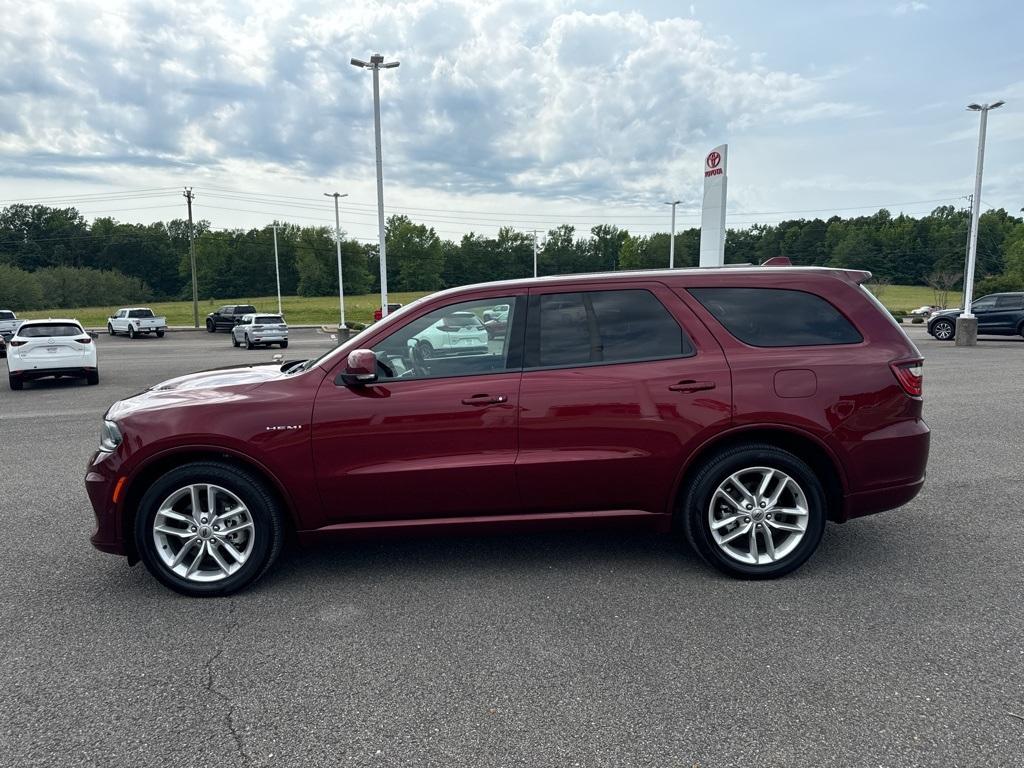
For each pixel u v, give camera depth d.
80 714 2.72
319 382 3.83
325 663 3.09
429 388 3.81
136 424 3.74
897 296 88.75
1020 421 8.64
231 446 3.72
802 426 3.83
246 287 140.62
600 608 3.60
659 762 2.38
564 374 3.85
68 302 112.50
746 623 3.41
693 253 118.31
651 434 3.84
